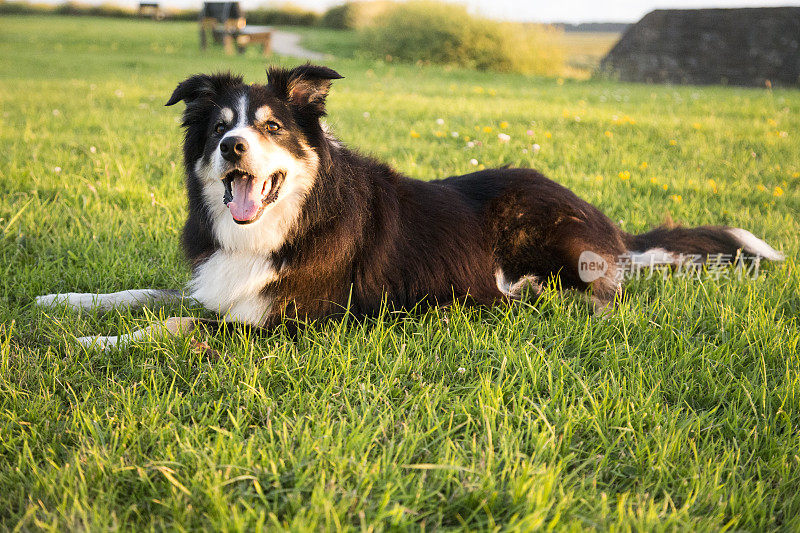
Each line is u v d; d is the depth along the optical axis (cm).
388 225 362
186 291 379
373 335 326
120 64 1928
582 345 332
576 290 392
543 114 1076
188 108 346
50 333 324
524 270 399
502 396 277
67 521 196
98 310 356
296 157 327
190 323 328
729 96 1515
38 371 284
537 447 238
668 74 2269
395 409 271
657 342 335
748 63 2178
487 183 412
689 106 1266
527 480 216
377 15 2941
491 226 397
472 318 367
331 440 241
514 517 194
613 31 5212
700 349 326
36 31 3334
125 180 595
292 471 223
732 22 2225
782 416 270
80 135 823
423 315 358
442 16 2456
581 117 1056
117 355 306
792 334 337
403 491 214
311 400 269
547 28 2505
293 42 3462
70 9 5178
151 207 543
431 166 718
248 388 273
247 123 320
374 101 1234
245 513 200
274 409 265
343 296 348
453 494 216
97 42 2862
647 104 1288
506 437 244
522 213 395
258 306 336
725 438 264
